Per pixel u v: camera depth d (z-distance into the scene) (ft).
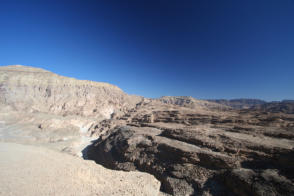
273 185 63.46
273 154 82.74
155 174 101.45
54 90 595.47
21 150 70.33
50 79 625.00
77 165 64.13
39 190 41.47
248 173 74.08
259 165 81.41
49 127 346.54
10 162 53.62
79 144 286.66
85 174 57.47
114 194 49.21
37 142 276.82
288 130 123.75
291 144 92.79
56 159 66.59
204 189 78.23
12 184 41.01
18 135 292.20
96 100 650.84
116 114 552.82
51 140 296.30
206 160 91.66
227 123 178.40
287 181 62.95
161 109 441.68
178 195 79.20
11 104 476.95
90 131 388.78
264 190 62.95
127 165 123.54
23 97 520.42
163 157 109.40
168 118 252.62
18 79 558.15
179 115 263.08
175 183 86.33
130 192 53.31
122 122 366.63
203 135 122.42
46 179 47.50
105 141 197.67
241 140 102.73
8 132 301.43
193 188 81.00
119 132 197.26
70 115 495.00
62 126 368.07
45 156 67.36
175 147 107.76
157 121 258.78
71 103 580.30
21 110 471.21
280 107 520.83
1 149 67.51
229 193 73.46
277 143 95.04
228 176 77.92
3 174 44.62
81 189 47.19
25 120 374.84
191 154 97.19
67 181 49.29
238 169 80.12
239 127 141.38
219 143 105.29
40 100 547.49
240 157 89.10
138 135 159.53
